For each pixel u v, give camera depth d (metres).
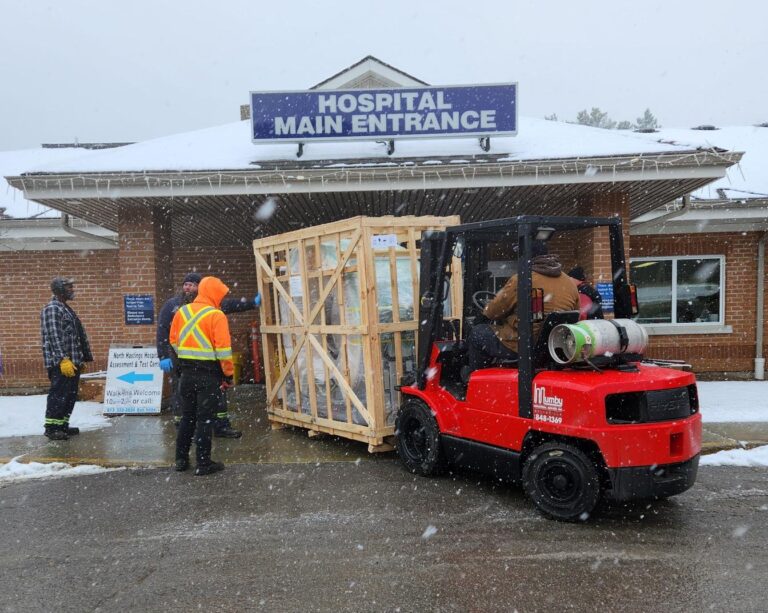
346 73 10.38
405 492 5.18
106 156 8.75
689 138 14.22
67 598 3.49
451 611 3.23
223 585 3.59
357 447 6.69
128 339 8.75
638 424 4.20
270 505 4.93
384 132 8.39
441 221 6.46
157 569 3.83
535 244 4.95
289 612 3.26
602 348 4.36
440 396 5.48
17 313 11.70
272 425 7.75
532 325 4.59
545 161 7.64
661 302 11.59
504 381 4.82
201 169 7.92
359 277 6.01
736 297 11.40
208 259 12.55
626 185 8.14
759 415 7.62
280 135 8.40
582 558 3.83
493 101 8.30
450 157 8.22
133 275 8.75
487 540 4.14
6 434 7.63
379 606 3.30
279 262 7.43
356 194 8.47
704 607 3.22
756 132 14.49
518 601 3.31
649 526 4.35
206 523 4.58
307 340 6.85
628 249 8.68
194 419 6.00
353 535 4.27
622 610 3.20
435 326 5.56
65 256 11.71
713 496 4.98
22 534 4.47
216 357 5.84
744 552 3.89
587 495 4.27
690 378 4.51
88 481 5.73
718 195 11.03
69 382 7.21
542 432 4.62
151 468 6.12
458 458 5.27
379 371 6.05
